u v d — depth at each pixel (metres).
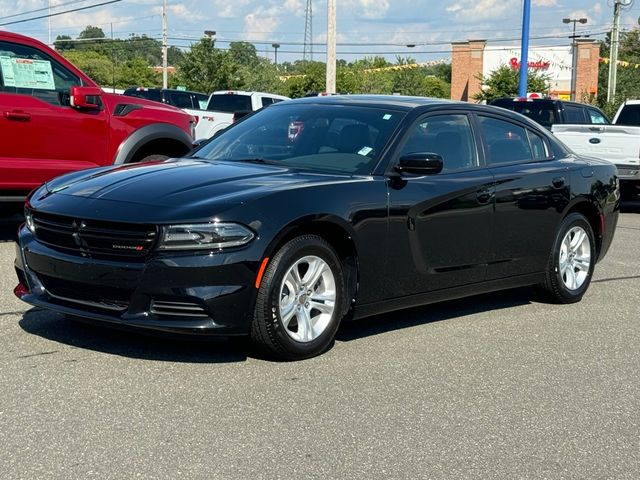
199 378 4.96
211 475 3.73
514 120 7.18
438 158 5.77
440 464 3.98
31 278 5.38
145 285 4.87
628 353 6.04
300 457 3.97
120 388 4.74
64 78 8.91
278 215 5.09
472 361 5.64
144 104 9.54
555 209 7.17
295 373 5.15
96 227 5.00
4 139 8.34
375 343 5.94
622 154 14.55
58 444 3.99
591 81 61.22
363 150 6.02
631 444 4.36
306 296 5.35
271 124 6.59
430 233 6.05
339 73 50.25
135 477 3.68
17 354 5.25
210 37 46.53
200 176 5.52
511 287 6.99
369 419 4.50
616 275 9.09
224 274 4.89
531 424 4.56
